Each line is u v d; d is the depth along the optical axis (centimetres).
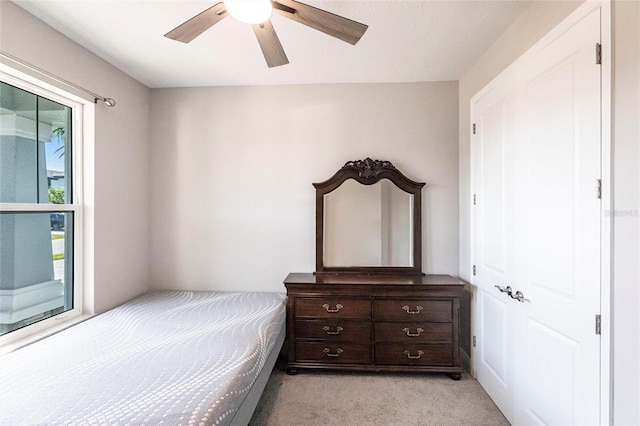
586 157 126
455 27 188
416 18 179
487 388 212
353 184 274
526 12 171
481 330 222
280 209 280
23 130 179
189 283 285
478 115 227
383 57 227
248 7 121
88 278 215
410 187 270
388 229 272
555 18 146
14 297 173
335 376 235
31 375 131
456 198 270
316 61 233
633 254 108
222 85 280
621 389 112
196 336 177
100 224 223
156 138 285
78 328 188
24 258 179
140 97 270
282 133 279
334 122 277
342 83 275
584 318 127
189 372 136
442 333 230
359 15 176
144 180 276
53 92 194
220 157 282
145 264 276
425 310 230
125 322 199
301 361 236
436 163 271
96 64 220
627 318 110
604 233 118
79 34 193
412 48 213
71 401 113
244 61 233
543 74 153
